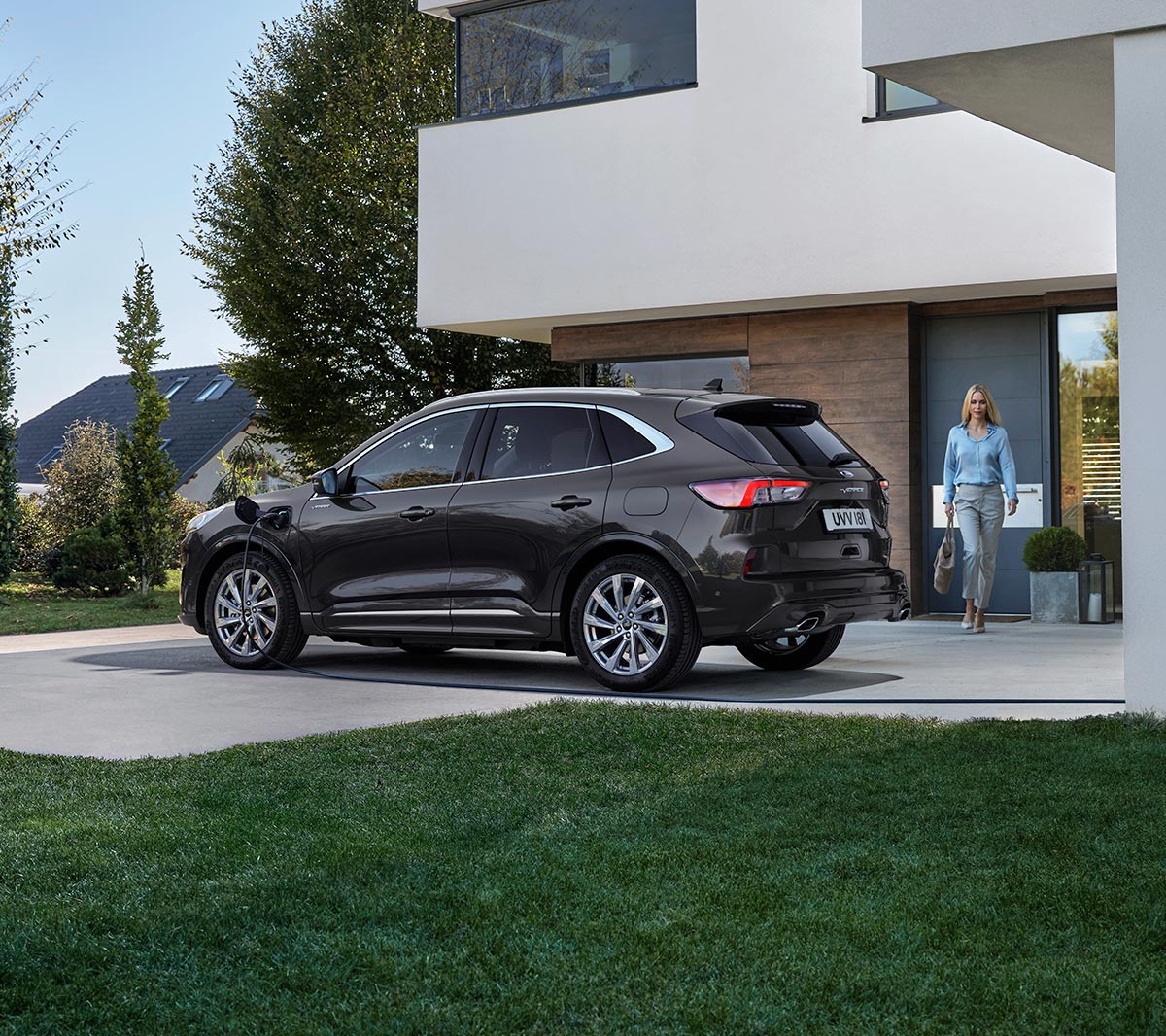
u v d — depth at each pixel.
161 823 4.38
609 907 3.40
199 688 7.91
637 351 14.01
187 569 9.17
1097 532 12.36
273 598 8.84
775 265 12.45
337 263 21.02
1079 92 6.75
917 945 3.08
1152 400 5.84
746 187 12.58
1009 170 11.46
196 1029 2.71
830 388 12.95
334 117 21.36
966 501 11.26
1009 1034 2.60
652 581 7.41
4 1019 2.76
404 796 4.73
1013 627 11.56
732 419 7.54
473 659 9.42
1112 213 11.11
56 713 6.98
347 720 6.66
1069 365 12.39
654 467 7.50
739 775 4.91
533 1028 2.68
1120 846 3.83
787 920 3.26
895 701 6.87
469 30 14.30
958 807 4.30
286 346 21.55
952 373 12.83
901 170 11.88
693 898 3.45
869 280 12.04
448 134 14.16
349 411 21.34
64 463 22.70
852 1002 2.77
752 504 7.21
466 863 3.84
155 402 18.59
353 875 3.73
